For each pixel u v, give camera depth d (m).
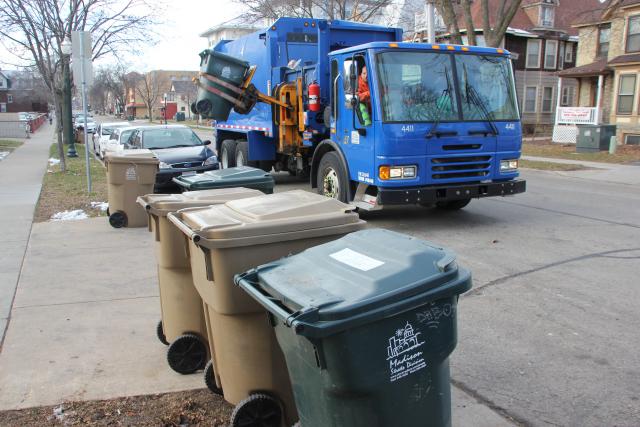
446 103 8.67
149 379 4.10
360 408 2.34
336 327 2.17
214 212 3.67
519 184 9.25
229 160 15.32
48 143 36.78
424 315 2.37
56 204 11.72
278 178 15.55
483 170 8.91
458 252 7.59
